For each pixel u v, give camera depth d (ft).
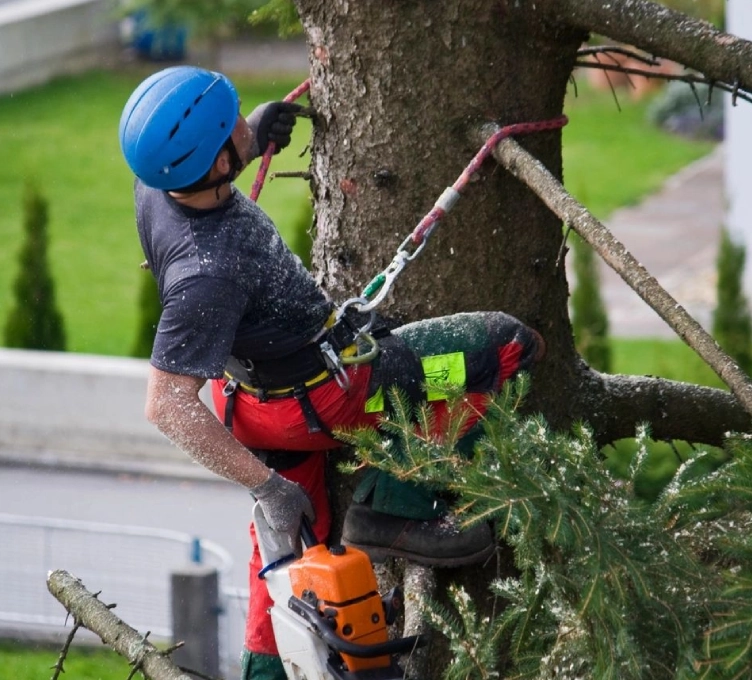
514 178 27.58
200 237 23.09
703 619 19.03
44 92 177.58
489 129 26.48
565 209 24.14
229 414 25.30
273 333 23.76
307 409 24.36
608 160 154.30
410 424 21.31
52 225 134.82
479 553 25.73
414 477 20.56
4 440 85.46
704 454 20.67
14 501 77.41
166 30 172.96
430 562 25.61
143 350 89.92
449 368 24.80
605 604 18.43
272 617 24.09
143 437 83.25
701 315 104.73
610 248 23.27
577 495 19.26
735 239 87.04
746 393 21.26
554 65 27.58
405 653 23.81
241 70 181.57
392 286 27.89
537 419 20.31
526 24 26.68
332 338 24.41
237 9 145.69
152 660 24.62
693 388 31.53
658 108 167.12
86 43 186.60
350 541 26.08
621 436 31.45
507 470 19.04
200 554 56.49
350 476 27.84
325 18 27.27
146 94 22.77
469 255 27.58
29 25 176.76
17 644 61.52
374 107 27.17
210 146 22.68
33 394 84.43
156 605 62.39
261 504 23.79
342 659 22.88
